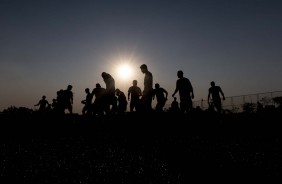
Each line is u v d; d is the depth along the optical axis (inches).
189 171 176.2
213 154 236.5
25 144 356.5
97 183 155.3
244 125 488.4
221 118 529.3
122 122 494.3
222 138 355.6
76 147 311.1
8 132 521.0
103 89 505.4
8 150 297.6
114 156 243.0
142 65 465.1
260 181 149.2
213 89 554.9
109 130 487.5
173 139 353.7
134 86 510.9
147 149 276.4
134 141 345.4
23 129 553.0
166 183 151.0
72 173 181.3
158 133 424.8
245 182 148.6
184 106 475.8
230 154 233.9
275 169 173.5
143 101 468.1
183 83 474.3
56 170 192.1
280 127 439.5
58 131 522.9
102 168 193.8
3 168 201.9
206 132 433.4
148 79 464.4
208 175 164.7
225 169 178.7
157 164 201.3
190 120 476.7
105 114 497.7
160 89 504.1
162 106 502.6
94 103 501.4
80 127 523.5
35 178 170.2
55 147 318.7
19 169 197.6
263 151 243.1
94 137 410.3
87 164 211.2
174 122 481.7
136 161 215.8
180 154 240.5
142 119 468.4
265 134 381.7
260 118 514.6
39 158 244.2
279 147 261.3
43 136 459.2
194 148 273.6
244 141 318.3
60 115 602.2
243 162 199.0
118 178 164.7
